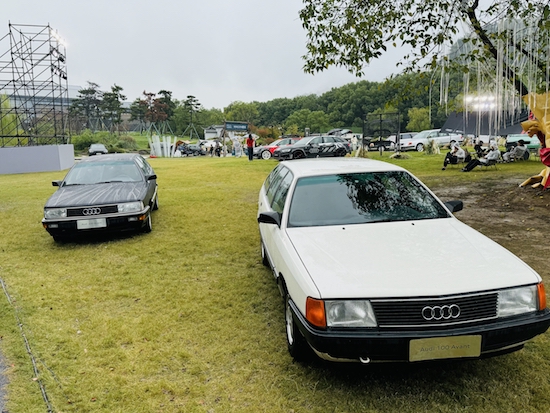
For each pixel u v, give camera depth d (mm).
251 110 106250
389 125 24891
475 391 2637
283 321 3736
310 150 19766
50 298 4363
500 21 7324
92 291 4539
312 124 102750
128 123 100188
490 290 2477
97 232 6184
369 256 2861
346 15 8664
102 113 88062
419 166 16094
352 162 4523
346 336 2404
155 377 2941
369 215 3570
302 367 2990
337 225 3455
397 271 2646
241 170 16406
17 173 19688
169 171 17047
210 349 3289
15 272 5191
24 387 2836
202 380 2877
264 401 2639
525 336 2490
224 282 4711
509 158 16125
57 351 3303
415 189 3943
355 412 2492
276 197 4348
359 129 103625
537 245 5539
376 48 8547
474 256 2838
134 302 4242
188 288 4574
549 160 8383
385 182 3982
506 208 7992
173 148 39938
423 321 2414
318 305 2488
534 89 8320
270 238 3965
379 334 2402
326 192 3814
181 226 7414
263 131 60531
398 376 2830
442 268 2670
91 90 86250
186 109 101312
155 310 4039
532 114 9180
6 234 7148
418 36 8023
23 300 4324
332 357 2484
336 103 114562
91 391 2789
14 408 2613
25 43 23281
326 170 4141
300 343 2932
